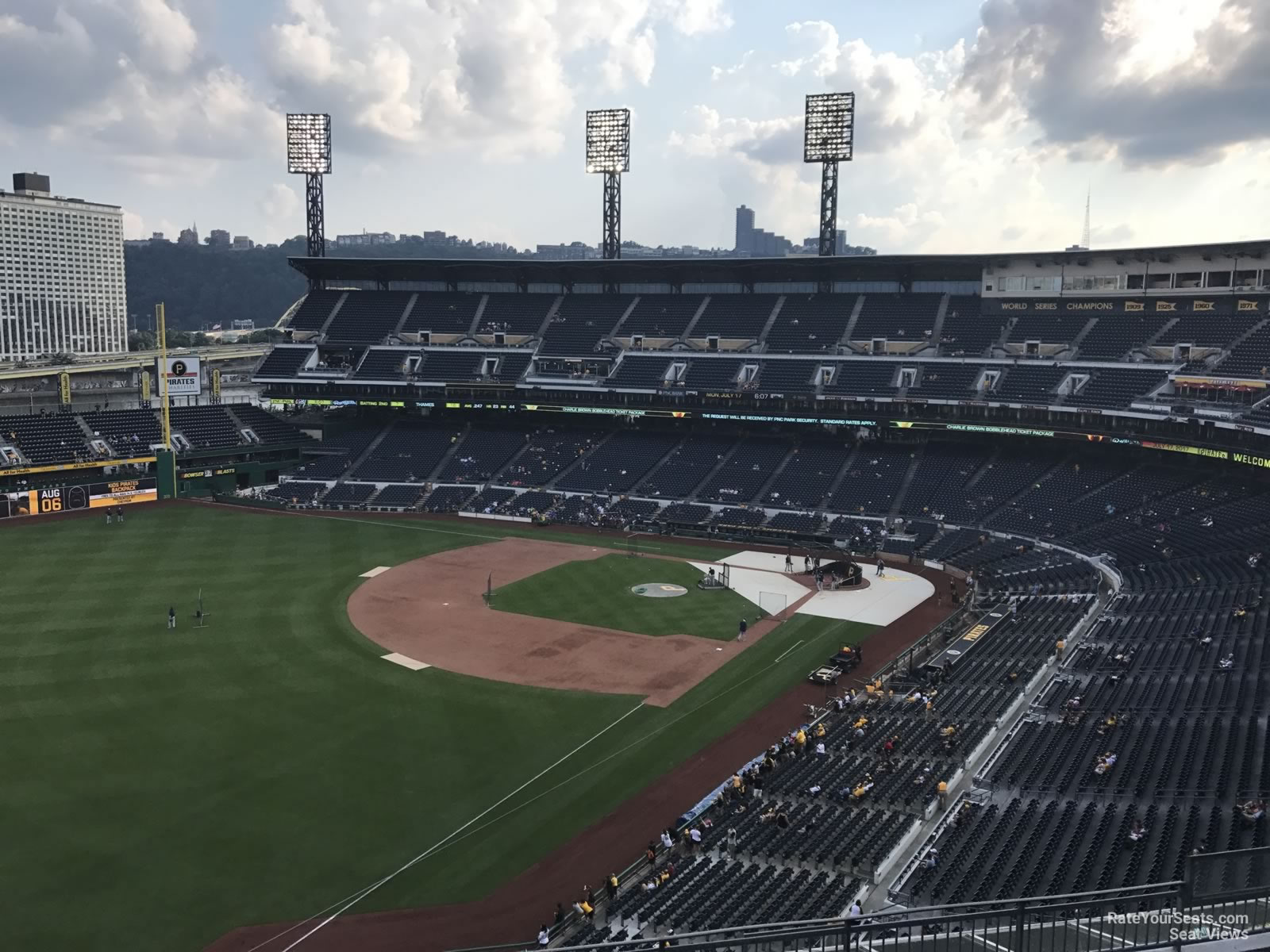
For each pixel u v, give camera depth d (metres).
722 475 91.06
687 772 37.69
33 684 44.66
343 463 101.44
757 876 28.73
